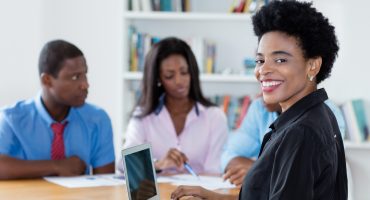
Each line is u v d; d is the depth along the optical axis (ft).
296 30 4.26
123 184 7.06
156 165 7.93
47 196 6.13
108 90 12.96
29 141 7.93
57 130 8.07
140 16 11.98
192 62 9.29
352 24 12.25
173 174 8.14
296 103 4.33
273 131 4.53
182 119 9.47
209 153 9.26
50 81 7.75
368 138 11.91
